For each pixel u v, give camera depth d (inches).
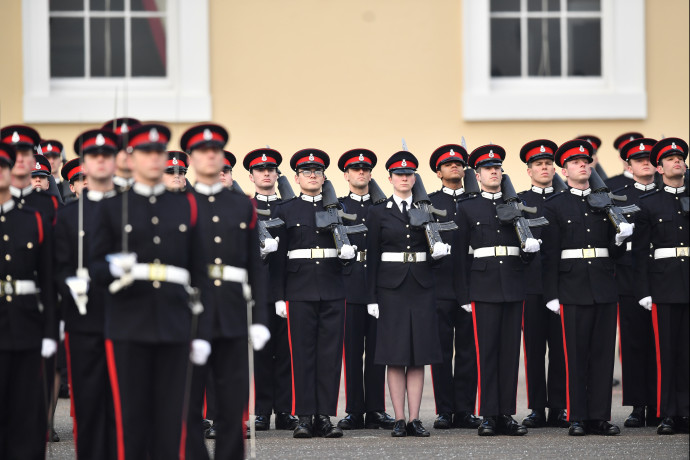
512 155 1678.2
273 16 1670.8
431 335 1106.1
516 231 1106.7
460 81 1680.6
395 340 1098.7
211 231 872.3
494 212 1125.7
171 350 810.2
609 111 1679.4
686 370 1120.2
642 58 1685.5
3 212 887.7
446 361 1195.9
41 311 893.8
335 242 1119.0
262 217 1136.2
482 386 1111.6
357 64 1676.9
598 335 1119.0
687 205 1116.5
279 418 1184.8
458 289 1128.8
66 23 1672.0
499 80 1705.2
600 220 1121.4
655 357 1138.0
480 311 1113.4
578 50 1707.7
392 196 1129.4
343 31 1676.9
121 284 786.8
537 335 1199.6
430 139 1678.2
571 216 1121.4
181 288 819.4
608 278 1120.2
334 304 1127.0
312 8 1674.5
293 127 1670.8
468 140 1679.4
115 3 1675.7
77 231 896.3
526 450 1002.1
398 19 1679.4
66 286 887.7
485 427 1104.8
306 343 1121.4
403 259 1109.1
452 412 1197.1
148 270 808.9
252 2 1668.3
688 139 1688.0
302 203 1143.6
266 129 1669.5
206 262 838.5
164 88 1672.0
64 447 1043.3
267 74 1669.5
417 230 1111.0
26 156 979.9
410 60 1680.6
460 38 1680.6
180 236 820.6
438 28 1681.8
